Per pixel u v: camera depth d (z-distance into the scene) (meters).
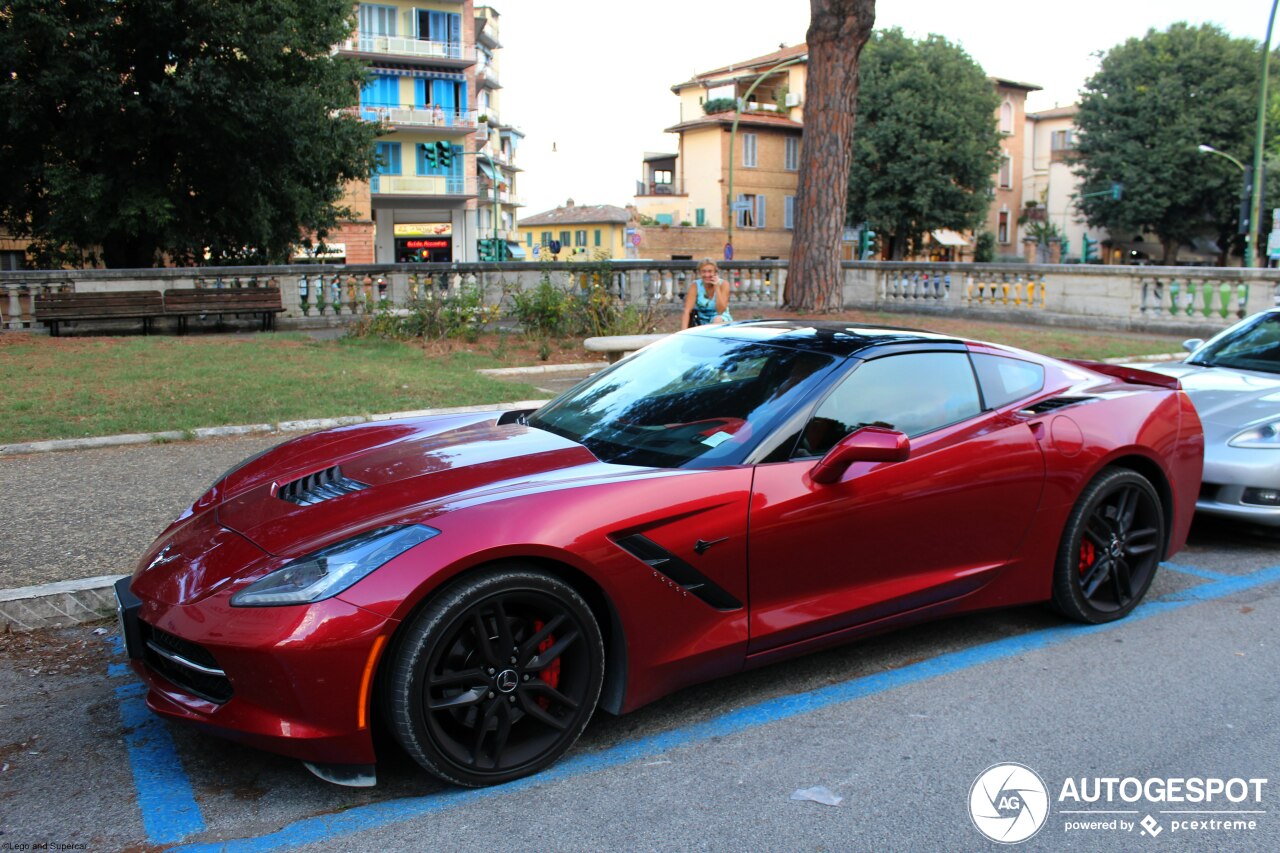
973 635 4.27
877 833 2.70
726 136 58.88
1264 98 28.83
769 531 3.32
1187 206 53.69
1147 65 53.03
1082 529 4.20
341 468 3.54
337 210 29.02
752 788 2.95
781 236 61.53
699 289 8.80
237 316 16.66
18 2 18.89
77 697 3.59
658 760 3.13
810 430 3.55
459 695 2.84
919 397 3.87
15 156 22.16
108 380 9.77
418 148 55.72
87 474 6.52
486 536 2.83
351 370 10.86
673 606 3.16
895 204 50.97
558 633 3.01
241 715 2.71
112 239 23.83
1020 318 20.41
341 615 2.66
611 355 12.12
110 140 21.45
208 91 20.70
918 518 3.68
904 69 50.94
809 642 3.51
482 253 59.41
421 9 55.28
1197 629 4.32
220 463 6.86
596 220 71.31
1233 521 5.60
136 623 2.96
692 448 3.50
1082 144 56.25
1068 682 3.74
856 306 23.53
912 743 3.24
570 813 2.80
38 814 2.79
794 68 63.12
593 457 3.47
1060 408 4.20
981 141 51.88
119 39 21.03
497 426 4.11
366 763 2.80
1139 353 14.39
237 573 2.86
